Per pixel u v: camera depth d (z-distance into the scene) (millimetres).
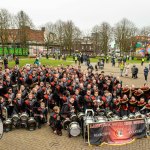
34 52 85938
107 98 17344
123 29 94125
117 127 13555
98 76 22766
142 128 14164
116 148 12906
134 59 87062
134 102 16953
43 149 12555
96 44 100562
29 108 15492
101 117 14172
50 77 22625
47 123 16203
